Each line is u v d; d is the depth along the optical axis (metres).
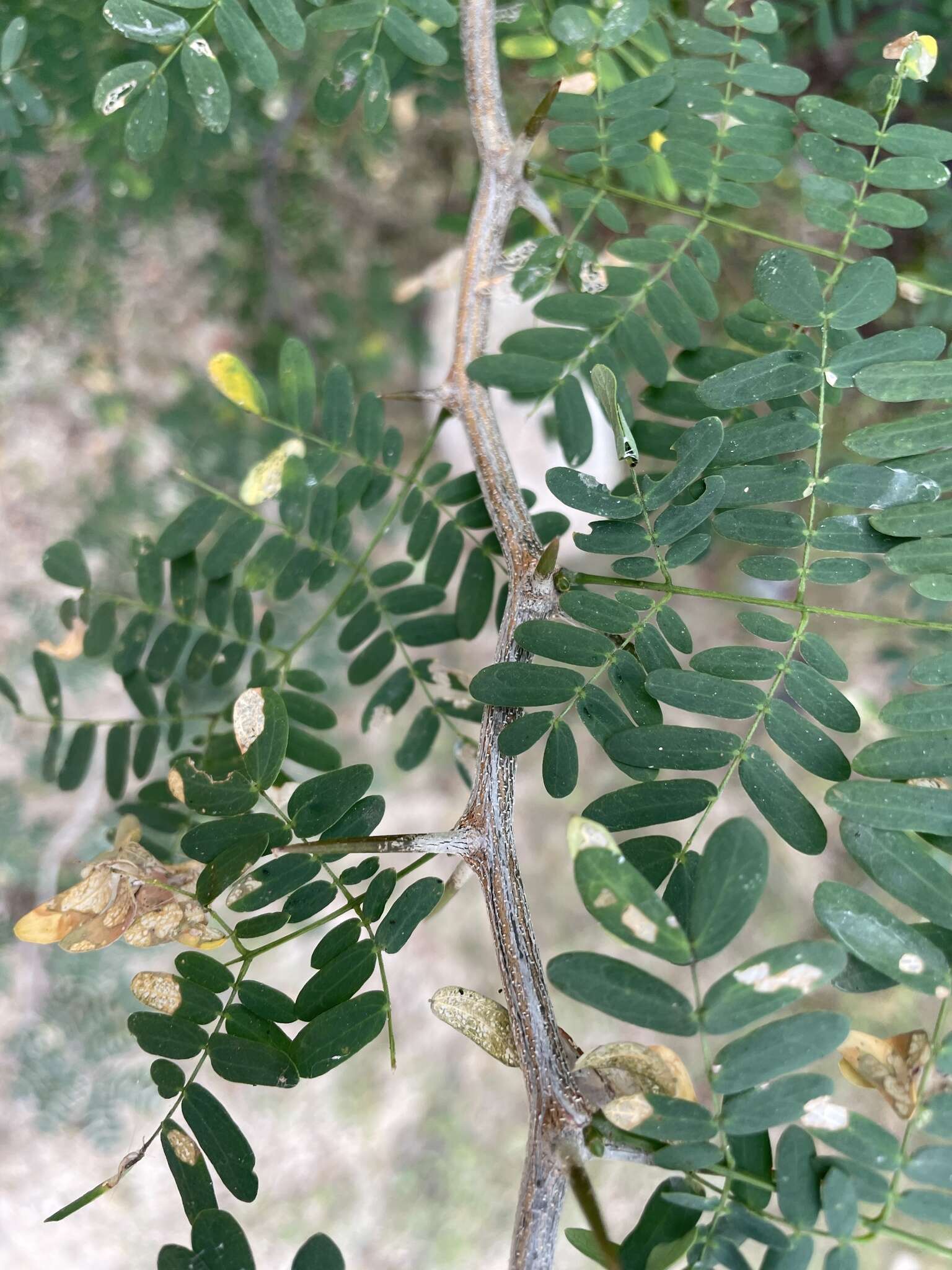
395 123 0.28
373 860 0.11
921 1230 0.27
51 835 0.33
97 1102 0.33
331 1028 0.10
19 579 0.34
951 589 0.10
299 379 0.15
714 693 0.10
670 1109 0.08
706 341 0.24
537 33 0.17
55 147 0.24
